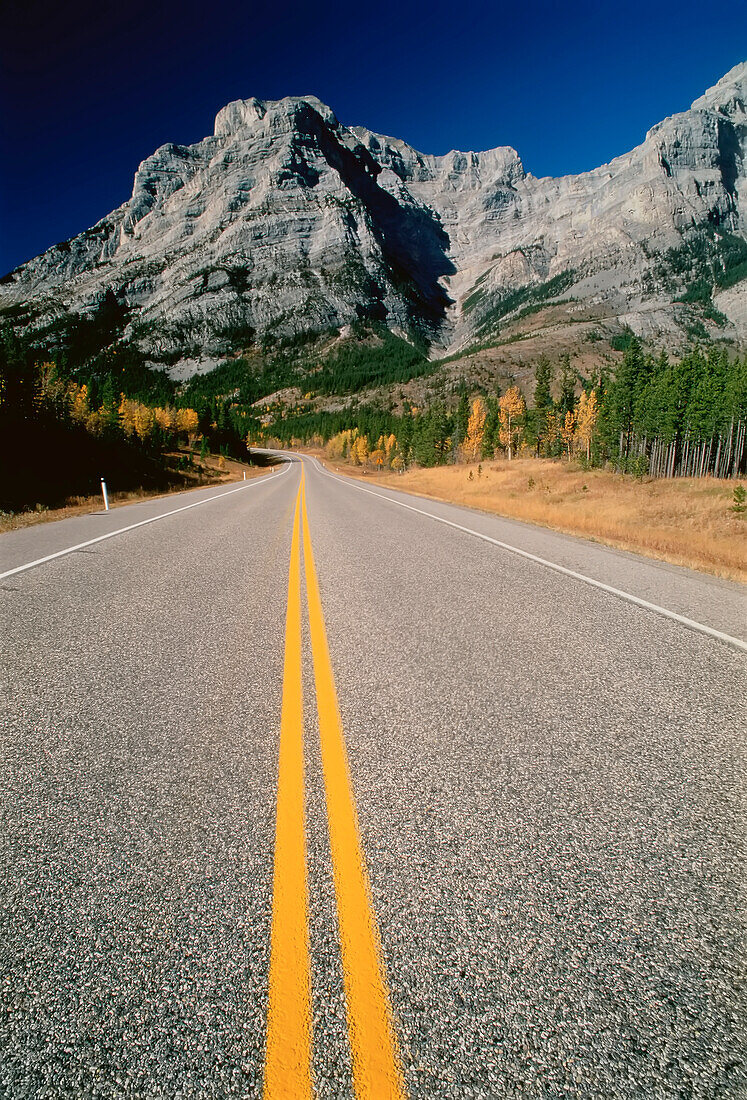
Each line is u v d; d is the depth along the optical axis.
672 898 1.54
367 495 19.52
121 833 1.80
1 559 6.89
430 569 6.16
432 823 1.85
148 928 1.44
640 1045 1.17
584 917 1.47
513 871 1.63
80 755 2.30
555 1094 1.09
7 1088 1.11
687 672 3.20
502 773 2.16
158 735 2.47
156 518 11.72
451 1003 1.25
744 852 1.73
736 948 1.39
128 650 3.62
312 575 5.92
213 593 5.17
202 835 1.79
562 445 61.75
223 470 54.16
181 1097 1.09
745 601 4.77
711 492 21.70
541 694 2.89
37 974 1.32
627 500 18.73
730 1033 1.20
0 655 3.55
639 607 4.56
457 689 2.96
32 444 25.05
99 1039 1.20
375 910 1.49
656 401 44.84
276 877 1.60
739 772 2.18
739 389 41.91
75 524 10.66
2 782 2.10
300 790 2.03
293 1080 1.11
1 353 26.48
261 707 2.76
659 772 2.18
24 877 1.61
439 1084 1.10
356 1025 1.21
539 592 5.07
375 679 3.09
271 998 1.26
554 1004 1.25
